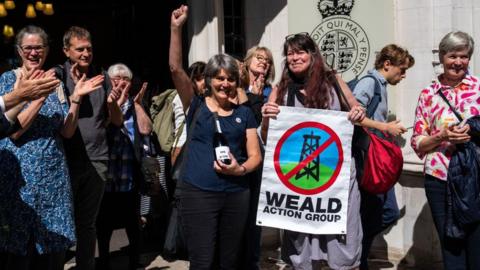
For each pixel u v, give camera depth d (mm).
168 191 6090
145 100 6719
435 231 5586
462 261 4387
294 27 6312
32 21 8531
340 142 4258
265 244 6340
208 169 4277
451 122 4336
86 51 4902
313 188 4289
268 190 4328
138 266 5867
